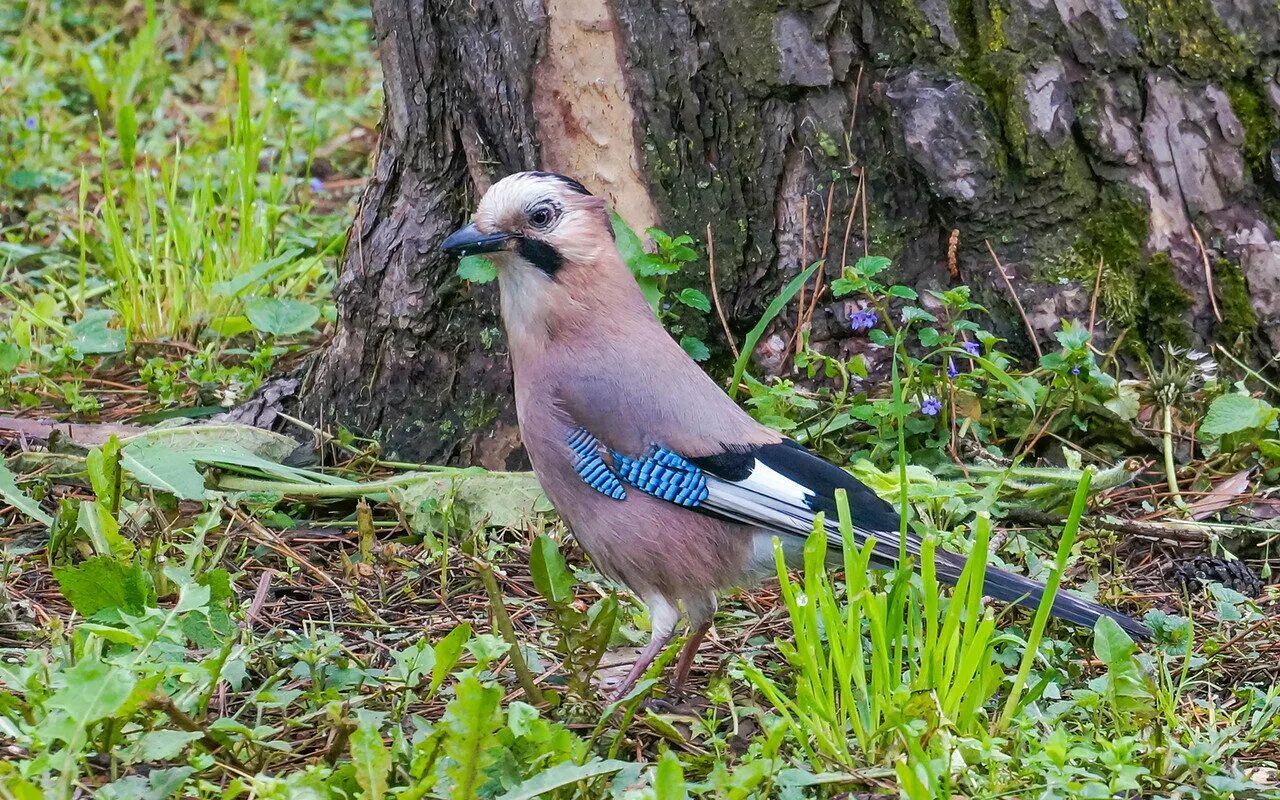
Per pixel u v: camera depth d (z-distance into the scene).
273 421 7.01
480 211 5.37
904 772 3.68
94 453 5.60
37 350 7.52
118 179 9.91
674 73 6.36
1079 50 6.47
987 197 6.48
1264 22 6.61
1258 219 6.69
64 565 5.48
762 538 5.16
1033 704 4.57
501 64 6.41
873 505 5.07
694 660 5.29
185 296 8.13
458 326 6.68
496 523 6.15
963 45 6.45
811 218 6.52
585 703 4.62
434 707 4.67
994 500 5.95
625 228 6.33
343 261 7.07
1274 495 6.30
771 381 6.61
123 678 3.96
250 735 4.15
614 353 5.29
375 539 6.20
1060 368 6.32
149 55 11.55
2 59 11.76
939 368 6.57
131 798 3.84
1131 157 6.55
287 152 9.48
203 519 5.63
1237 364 6.64
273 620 5.34
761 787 3.93
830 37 6.41
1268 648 5.18
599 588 5.70
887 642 4.33
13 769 3.73
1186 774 4.17
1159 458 6.54
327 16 13.63
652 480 5.14
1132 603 5.54
